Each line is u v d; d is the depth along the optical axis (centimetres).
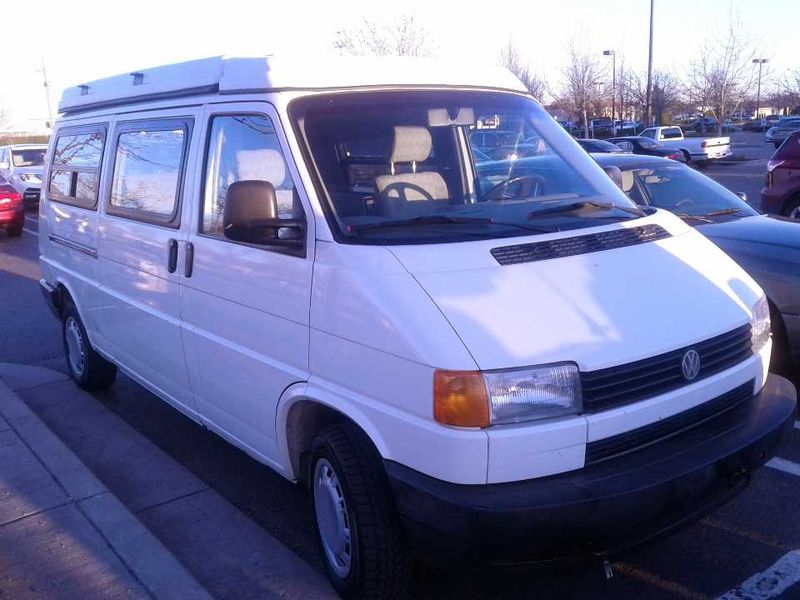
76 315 666
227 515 469
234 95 426
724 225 627
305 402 380
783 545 418
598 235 386
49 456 527
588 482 310
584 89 4784
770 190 1257
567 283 343
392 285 331
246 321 408
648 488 311
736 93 4956
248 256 402
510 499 300
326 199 371
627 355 323
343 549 368
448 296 326
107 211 568
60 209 666
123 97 556
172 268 470
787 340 564
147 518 468
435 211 397
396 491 322
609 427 317
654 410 329
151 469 537
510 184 434
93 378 679
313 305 361
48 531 436
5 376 752
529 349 311
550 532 302
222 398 443
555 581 395
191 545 436
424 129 420
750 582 388
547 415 310
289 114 393
